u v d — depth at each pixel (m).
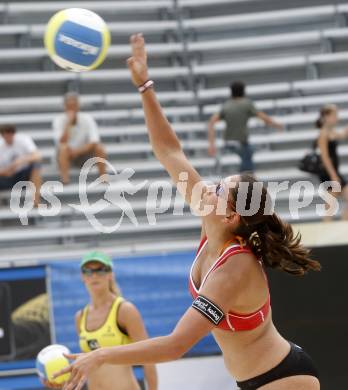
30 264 22.80
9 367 22.42
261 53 36.88
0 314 22.61
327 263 20.22
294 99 34.62
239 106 29.84
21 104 34.41
